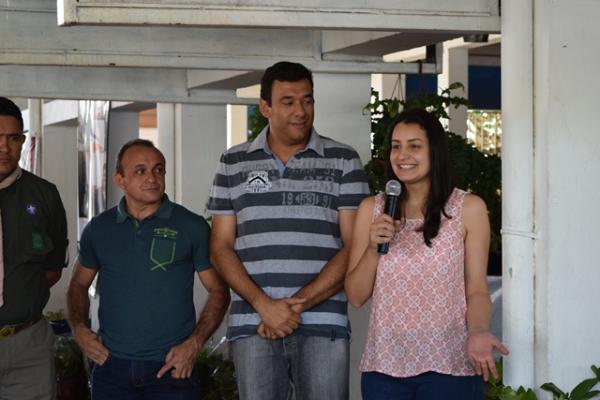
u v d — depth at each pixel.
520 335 4.64
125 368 5.01
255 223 4.75
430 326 4.10
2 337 5.20
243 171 4.81
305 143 4.80
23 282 5.21
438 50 6.85
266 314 4.60
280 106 4.69
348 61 6.70
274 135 4.78
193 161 10.26
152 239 5.04
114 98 9.22
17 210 5.25
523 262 4.62
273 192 4.75
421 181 4.20
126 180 5.03
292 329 4.62
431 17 4.69
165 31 6.81
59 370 8.91
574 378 4.52
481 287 4.14
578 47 4.47
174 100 9.35
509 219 4.68
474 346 3.99
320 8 4.58
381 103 6.91
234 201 4.84
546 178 4.50
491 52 12.97
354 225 4.39
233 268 4.74
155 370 5.00
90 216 12.49
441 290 4.10
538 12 4.54
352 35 6.31
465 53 11.89
